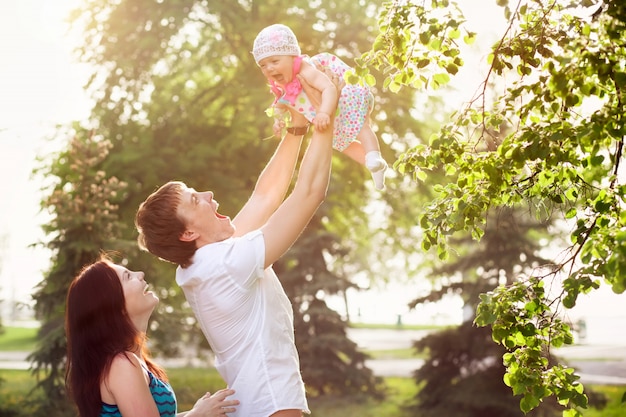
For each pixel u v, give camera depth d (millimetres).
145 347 3662
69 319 3469
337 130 3891
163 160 22312
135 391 3354
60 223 16438
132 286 3551
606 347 32938
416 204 25922
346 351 21344
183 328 18953
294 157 3816
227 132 24500
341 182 22906
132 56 23859
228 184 22656
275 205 3777
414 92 23172
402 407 19656
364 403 20531
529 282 4125
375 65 3982
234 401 3301
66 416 16828
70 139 17672
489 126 4059
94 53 24141
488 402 17422
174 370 26781
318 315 21203
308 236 21594
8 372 27703
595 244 3420
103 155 17422
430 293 18938
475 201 4074
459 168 4242
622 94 3447
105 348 3408
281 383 3299
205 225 3402
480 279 18312
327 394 21094
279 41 3754
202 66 24984
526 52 4000
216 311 3316
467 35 3867
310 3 23375
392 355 36000
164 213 3354
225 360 3375
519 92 3842
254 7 24016
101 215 16844
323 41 23344
